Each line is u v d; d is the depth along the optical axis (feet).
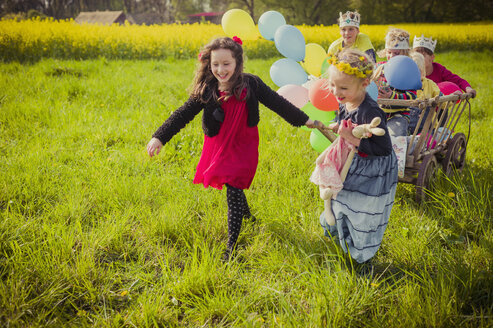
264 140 16.42
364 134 7.03
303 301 7.66
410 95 11.18
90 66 35.35
